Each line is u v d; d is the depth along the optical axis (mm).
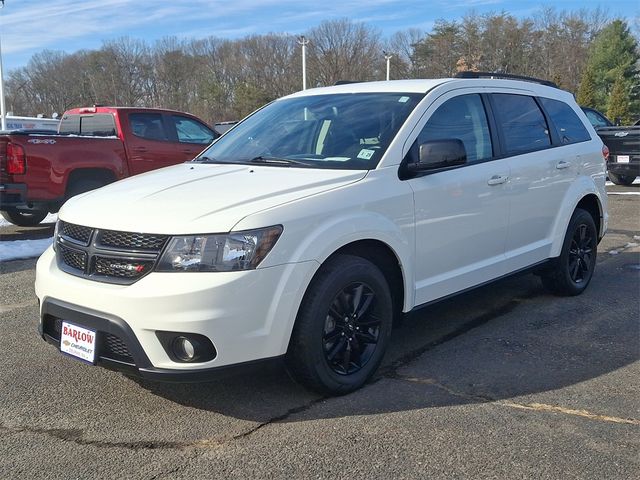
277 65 71688
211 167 4430
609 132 15680
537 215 5301
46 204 9148
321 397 3787
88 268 3484
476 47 68875
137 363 3277
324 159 4227
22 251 8188
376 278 3875
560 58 67562
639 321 5227
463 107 4746
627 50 59250
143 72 78562
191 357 3252
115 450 3221
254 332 3320
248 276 3266
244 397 3793
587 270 6090
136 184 4059
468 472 2990
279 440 3291
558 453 3154
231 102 70875
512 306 5664
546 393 3850
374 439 3291
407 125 4266
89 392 3893
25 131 9500
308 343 3533
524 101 5441
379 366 4109
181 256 3236
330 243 3553
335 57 67438
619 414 3576
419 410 3615
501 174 4812
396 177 4059
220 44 74438
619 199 13516
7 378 4105
